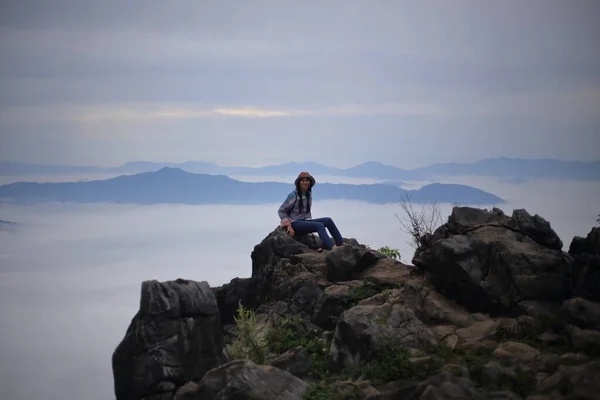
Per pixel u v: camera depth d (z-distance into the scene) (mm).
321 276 13992
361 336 9891
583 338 9367
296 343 11320
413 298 11383
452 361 9578
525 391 8578
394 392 8391
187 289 10422
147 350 9977
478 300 11133
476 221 12203
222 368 9312
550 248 11688
